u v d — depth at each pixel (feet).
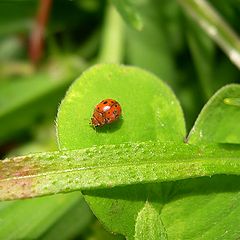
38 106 0.33
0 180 0.18
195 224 0.19
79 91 0.20
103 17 0.37
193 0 0.30
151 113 0.21
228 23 0.33
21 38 0.36
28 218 0.26
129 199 0.19
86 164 0.18
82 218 0.27
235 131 0.21
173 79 0.34
